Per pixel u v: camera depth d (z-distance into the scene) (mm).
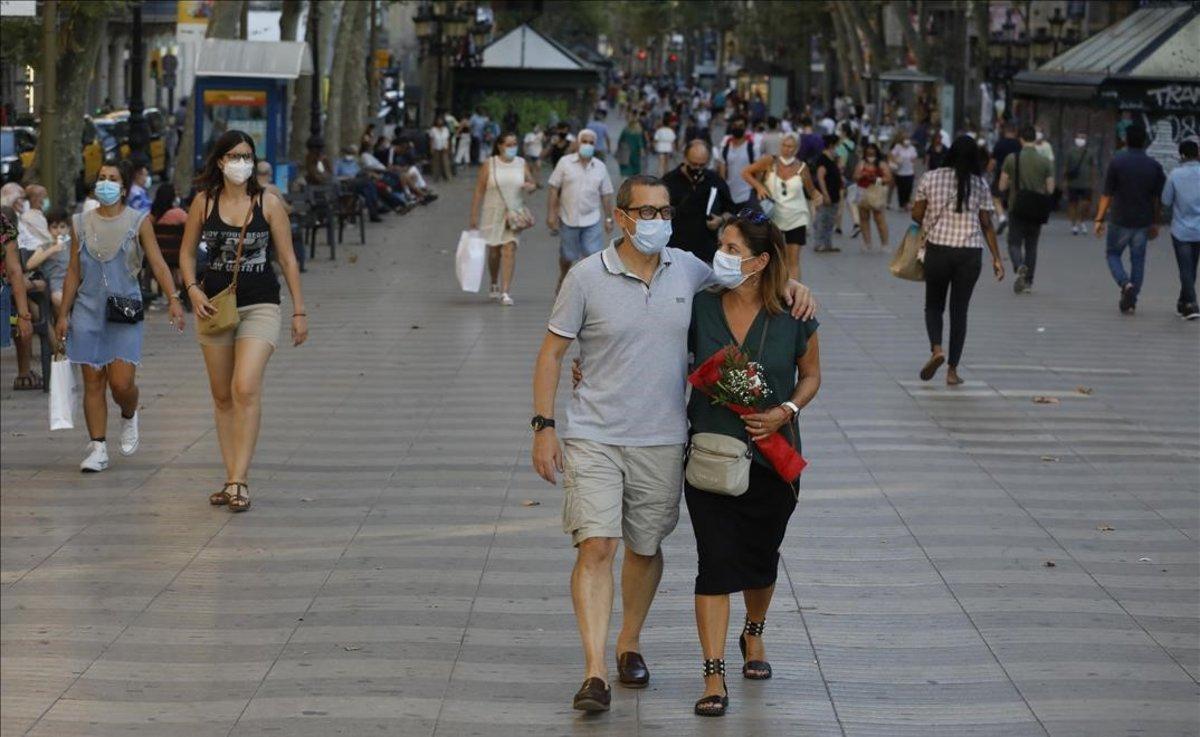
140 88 63375
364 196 83188
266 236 25047
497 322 45906
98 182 26688
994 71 132250
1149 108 86438
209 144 74312
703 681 17641
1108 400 34469
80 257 26922
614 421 16688
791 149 49906
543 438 16781
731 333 16922
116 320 27062
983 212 35469
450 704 16875
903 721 16516
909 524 24062
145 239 27094
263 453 28609
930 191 35438
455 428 30859
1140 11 95812
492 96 155500
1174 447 29938
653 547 17062
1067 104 94812
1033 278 56062
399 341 42156
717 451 16453
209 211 24984
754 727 16328
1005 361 39281
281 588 20766
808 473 27344
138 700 16922
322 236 74938
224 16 77938
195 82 74312
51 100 48719
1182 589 21094
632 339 16672
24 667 17797
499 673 17797
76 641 18688
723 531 16672
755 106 182000
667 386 16766
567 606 20094
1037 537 23484
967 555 22469
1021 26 164250
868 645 18766
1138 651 18672
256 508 24797
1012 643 18875
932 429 31109
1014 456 28922
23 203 38250
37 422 31562
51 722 16281
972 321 46375
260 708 16719
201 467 27641
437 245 71625
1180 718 16641
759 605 17547
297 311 25391
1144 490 26562
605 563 16703
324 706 16766
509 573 21422
